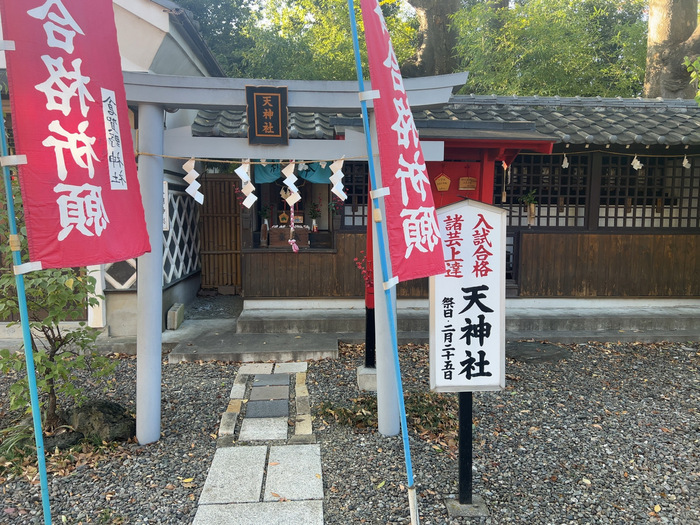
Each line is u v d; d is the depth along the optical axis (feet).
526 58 44.75
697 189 25.62
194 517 10.51
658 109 26.18
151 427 13.55
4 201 12.42
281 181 26.08
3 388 17.04
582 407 16.22
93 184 9.09
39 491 11.32
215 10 54.80
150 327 13.32
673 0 36.06
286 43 48.55
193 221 29.63
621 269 25.76
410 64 50.42
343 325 22.95
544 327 23.84
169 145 13.16
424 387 17.40
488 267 10.31
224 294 30.81
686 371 19.60
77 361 13.26
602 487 11.81
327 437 14.02
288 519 10.44
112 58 9.98
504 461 12.89
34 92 8.28
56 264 8.39
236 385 17.57
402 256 9.42
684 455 13.29
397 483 11.79
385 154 9.46
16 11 8.11
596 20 50.49
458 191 19.76
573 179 25.41
